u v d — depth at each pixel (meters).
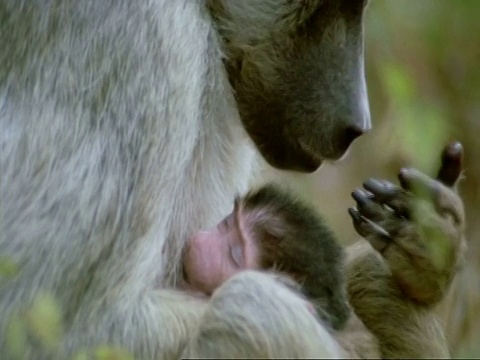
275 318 8.51
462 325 11.51
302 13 9.59
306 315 8.56
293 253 9.25
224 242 9.30
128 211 8.88
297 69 9.66
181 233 9.42
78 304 8.82
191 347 8.61
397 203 8.98
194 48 9.12
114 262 8.87
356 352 8.88
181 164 9.03
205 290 9.28
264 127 9.79
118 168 8.88
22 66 9.01
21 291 8.78
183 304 9.09
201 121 9.41
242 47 9.64
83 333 8.83
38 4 9.02
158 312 8.98
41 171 8.88
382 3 12.25
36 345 8.80
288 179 10.41
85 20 8.96
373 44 12.35
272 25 9.62
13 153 8.92
